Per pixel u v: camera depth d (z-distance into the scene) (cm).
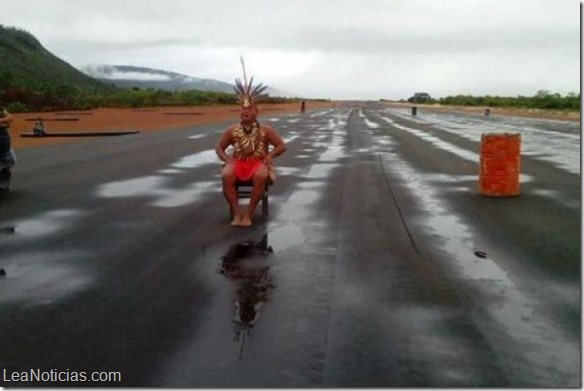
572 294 625
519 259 757
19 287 655
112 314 571
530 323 546
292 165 1802
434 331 527
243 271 707
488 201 1180
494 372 452
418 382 436
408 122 4809
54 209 1103
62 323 549
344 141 2795
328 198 1213
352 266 726
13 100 5625
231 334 520
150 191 1312
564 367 460
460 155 2103
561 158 1992
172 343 503
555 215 1035
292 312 572
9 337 518
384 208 1104
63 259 767
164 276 691
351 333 521
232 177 976
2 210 1093
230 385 431
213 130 3462
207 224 971
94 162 1856
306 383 433
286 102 14338
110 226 959
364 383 434
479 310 578
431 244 834
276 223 973
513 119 5306
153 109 6844
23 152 2138
